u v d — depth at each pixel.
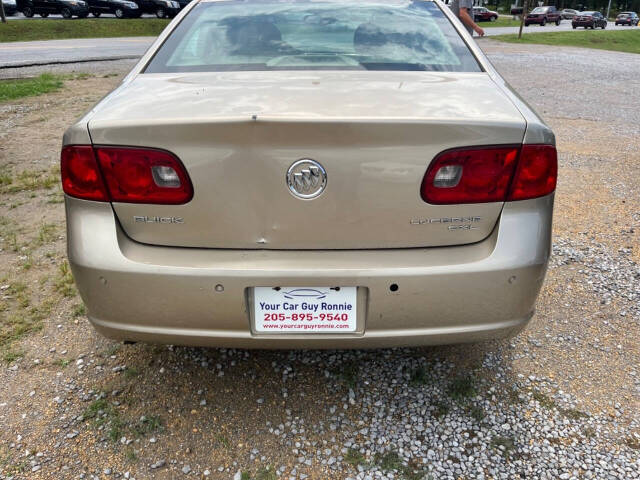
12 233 3.65
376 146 1.64
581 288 3.03
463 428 2.03
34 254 3.36
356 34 2.42
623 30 38.88
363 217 1.70
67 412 2.09
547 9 45.25
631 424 2.04
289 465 1.88
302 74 2.11
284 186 1.67
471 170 1.70
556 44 25.33
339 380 2.29
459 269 1.73
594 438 1.98
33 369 2.32
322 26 2.48
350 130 1.61
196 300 1.75
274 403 2.16
